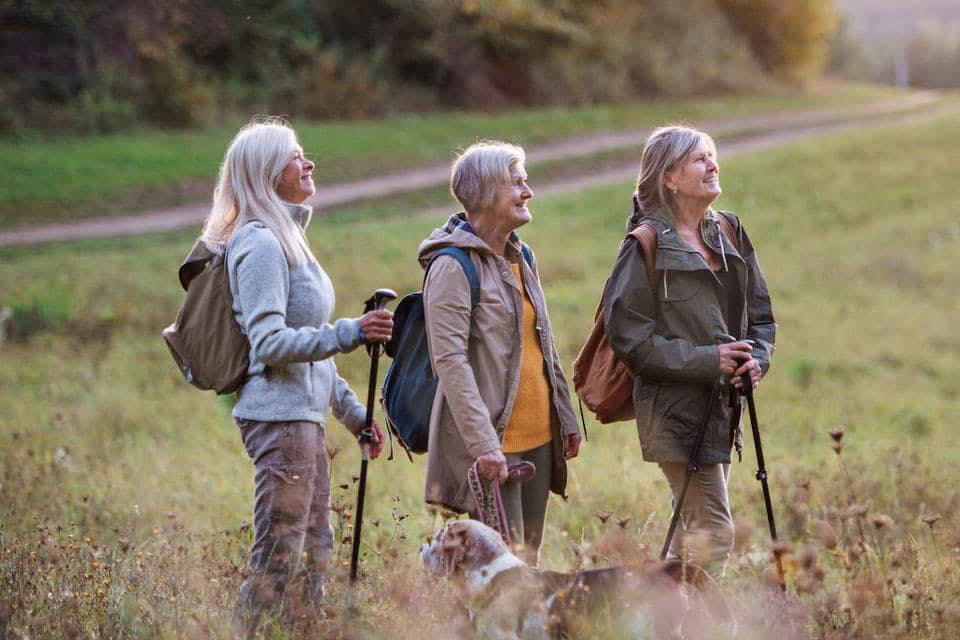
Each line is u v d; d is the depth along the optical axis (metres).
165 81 75.62
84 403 27.14
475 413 9.69
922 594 9.39
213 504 16.92
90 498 16.31
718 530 10.45
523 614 8.38
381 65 89.44
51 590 10.31
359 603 9.84
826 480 17.81
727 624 8.62
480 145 10.52
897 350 36.47
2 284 41.62
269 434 9.91
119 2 78.25
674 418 10.35
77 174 62.16
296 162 10.38
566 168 75.25
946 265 49.72
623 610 8.27
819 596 9.55
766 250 53.22
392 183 67.81
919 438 25.48
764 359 10.84
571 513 15.74
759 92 112.94
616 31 104.12
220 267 10.09
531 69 95.69
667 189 10.71
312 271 10.27
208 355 10.09
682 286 10.38
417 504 17.09
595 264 49.78
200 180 64.19
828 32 129.62
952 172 69.31
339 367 30.73
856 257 50.94
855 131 85.25
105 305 39.84
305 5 89.38
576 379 11.33
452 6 93.44
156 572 10.94
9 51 73.81
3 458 19.55
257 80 83.50
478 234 10.38
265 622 9.23
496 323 10.12
